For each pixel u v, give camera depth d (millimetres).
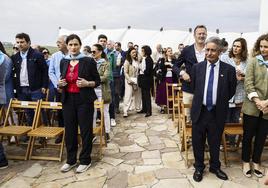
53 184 3580
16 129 4312
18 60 4887
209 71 3502
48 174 3861
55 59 4812
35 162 4254
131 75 7141
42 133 4145
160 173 3859
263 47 3543
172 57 7562
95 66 3936
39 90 4980
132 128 6117
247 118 3699
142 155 4523
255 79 3619
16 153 4598
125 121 6754
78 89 3811
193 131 3670
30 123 5062
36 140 5043
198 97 3566
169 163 4195
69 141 3949
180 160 4297
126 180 3674
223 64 3518
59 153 4586
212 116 3553
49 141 5152
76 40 3830
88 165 3990
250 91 3578
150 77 7137
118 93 7531
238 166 4070
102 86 5004
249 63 3668
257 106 3520
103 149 4797
